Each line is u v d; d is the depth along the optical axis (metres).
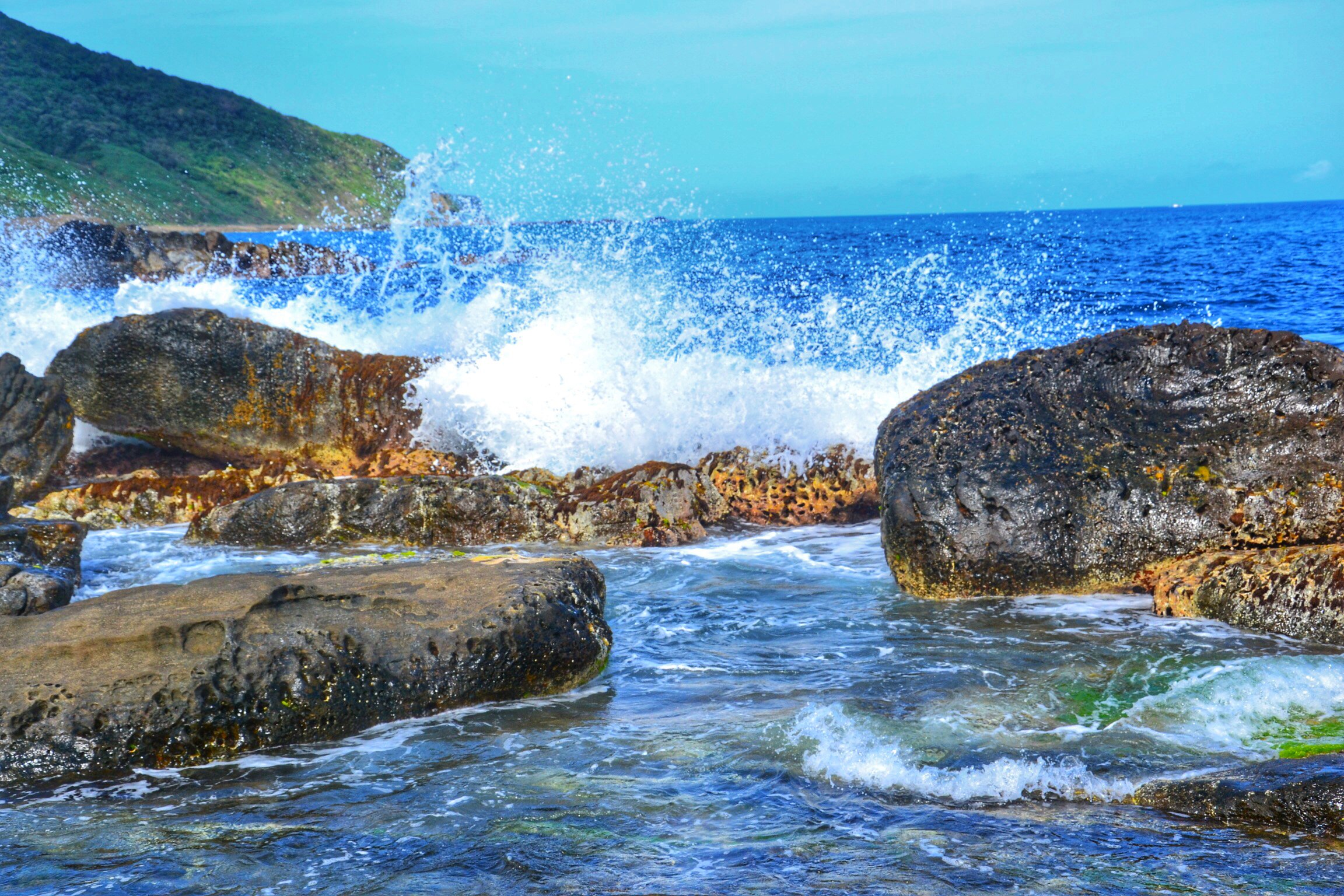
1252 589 6.07
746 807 3.89
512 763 4.40
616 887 3.28
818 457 9.60
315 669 4.88
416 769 4.39
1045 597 6.85
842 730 4.60
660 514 8.80
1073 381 7.36
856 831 3.66
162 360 10.65
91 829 3.86
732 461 9.66
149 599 5.09
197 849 3.65
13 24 111.75
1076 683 5.21
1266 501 6.59
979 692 5.09
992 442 7.16
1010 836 3.59
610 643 5.83
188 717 4.62
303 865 3.50
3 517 7.58
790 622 6.51
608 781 4.16
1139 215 132.38
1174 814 3.78
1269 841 3.51
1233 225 82.81
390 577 5.52
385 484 8.82
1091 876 3.28
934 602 6.87
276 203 106.56
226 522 8.74
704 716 4.91
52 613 5.07
